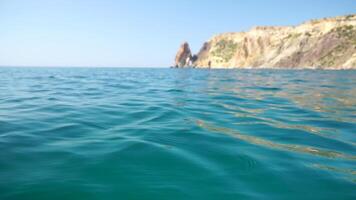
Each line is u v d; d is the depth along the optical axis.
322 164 4.34
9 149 4.76
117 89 16.48
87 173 3.82
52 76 32.00
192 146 5.13
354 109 9.43
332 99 11.94
